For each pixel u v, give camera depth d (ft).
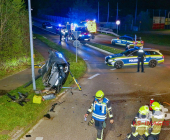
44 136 19.70
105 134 20.13
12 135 19.36
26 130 20.49
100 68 49.88
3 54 44.09
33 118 22.67
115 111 25.30
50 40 103.30
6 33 44.06
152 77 41.24
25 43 51.88
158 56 49.85
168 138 19.40
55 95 30.14
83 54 69.72
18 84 34.09
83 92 32.04
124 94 31.35
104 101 17.34
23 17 50.72
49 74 31.42
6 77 38.50
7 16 43.06
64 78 31.55
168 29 167.22
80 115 24.26
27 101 26.43
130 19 181.78
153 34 131.75
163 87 34.68
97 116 17.38
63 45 88.43
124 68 49.80
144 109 15.58
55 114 24.38
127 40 87.76
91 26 113.29
